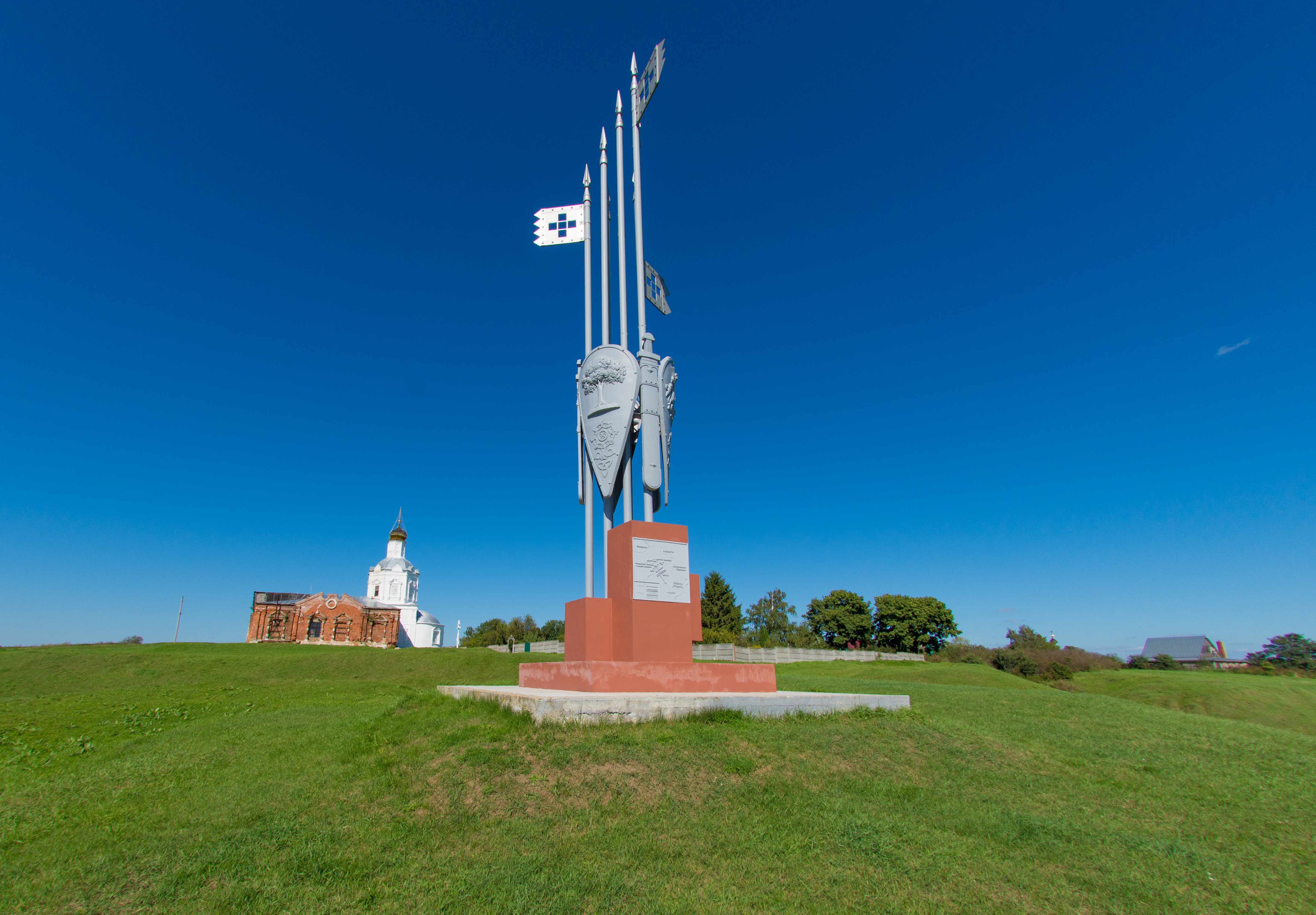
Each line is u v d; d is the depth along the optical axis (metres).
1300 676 66.81
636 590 13.67
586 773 9.29
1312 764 12.62
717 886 6.79
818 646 73.00
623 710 11.23
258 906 6.27
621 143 17.91
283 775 10.03
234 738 13.09
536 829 7.87
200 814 8.58
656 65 17.00
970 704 17.75
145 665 44.66
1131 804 10.22
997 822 8.73
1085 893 7.14
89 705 18.95
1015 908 6.71
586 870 6.97
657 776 9.33
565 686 13.86
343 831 7.79
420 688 24.91
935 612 71.62
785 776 9.69
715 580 67.62
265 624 77.81
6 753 12.76
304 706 18.62
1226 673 47.56
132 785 10.05
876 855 7.57
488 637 96.94
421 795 8.75
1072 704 18.14
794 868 7.23
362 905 6.29
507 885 6.62
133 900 6.41
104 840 7.88
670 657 13.67
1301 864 8.30
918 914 6.48
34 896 6.51
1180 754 13.03
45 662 43.19
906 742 11.73
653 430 15.72
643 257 16.92
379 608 81.88
